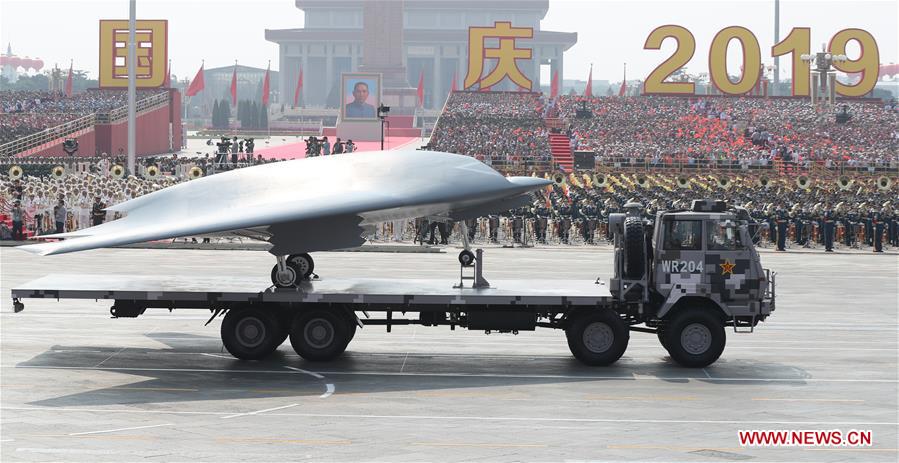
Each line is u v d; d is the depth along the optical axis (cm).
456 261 14138
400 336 8512
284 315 7312
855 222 18125
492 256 15275
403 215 7662
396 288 7306
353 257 14725
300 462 4778
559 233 17825
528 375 6931
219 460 4800
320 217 7088
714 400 6228
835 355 7831
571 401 6147
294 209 7131
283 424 5497
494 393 6350
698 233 7119
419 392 6356
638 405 6062
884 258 16262
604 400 6184
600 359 7194
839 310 10312
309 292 7081
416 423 5562
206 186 7775
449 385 6569
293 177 7706
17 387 6309
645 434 5391
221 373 6838
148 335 8281
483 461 4838
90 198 17000
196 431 5331
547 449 5066
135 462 4747
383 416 5709
